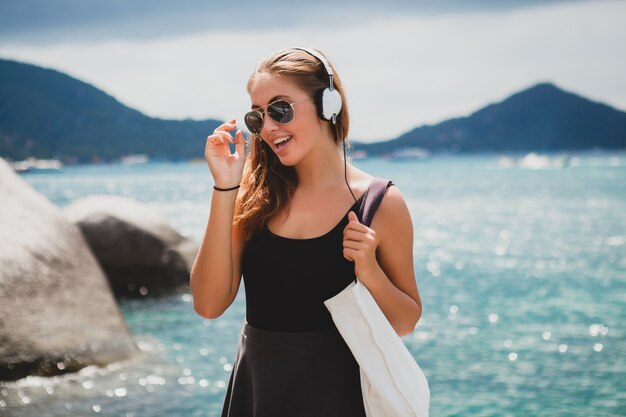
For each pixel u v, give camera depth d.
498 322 9.34
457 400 6.16
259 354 2.09
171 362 7.21
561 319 9.48
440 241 19.66
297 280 2.06
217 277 2.12
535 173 83.06
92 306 7.00
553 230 22.14
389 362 1.94
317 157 2.16
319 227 2.09
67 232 7.30
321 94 2.11
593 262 15.05
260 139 2.22
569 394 6.31
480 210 31.30
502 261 15.46
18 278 6.52
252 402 2.12
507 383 6.64
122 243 11.30
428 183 60.31
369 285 1.98
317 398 2.04
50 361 6.39
